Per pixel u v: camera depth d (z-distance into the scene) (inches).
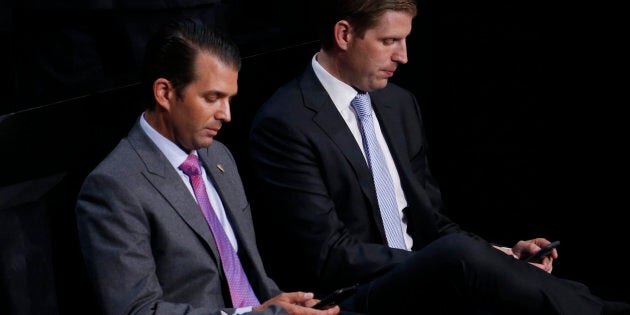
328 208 344.2
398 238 358.9
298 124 345.7
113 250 271.6
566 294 299.7
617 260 492.7
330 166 346.3
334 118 351.3
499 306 298.4
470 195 536.4
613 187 496.1
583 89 496.7
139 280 271.7
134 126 293.9
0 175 303.1
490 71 517.3
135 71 359.9
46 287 317.4
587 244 503.5
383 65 347.3
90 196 277.3
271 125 348.5
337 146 347.6
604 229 499.8
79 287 328.8
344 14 341.7
